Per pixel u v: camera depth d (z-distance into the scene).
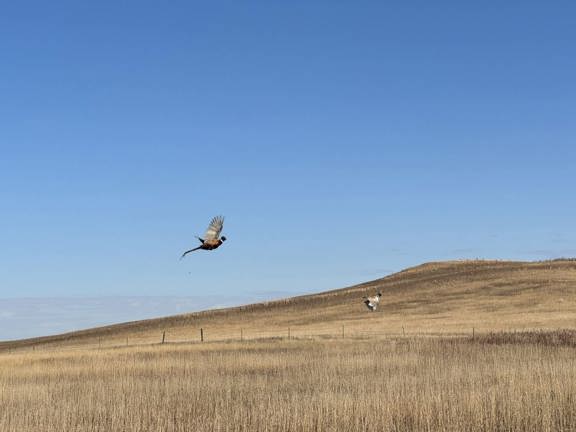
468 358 35.00
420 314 82.94
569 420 19.48
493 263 128.12
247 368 35.62
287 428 19.58
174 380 29.17
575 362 29.47
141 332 95.81
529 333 51.34
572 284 91.94
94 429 20.25
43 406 22.94
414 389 22.45
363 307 94.38
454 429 19.02
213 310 109.12
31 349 89.31
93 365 38.94
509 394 21.38
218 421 20.31
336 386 26.25
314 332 68.88
